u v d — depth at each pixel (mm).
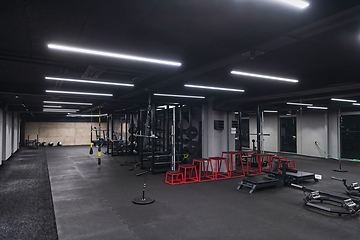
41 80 5816
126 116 13234
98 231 3324
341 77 4859
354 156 10547
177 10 2359
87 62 3943
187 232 3303
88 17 2486
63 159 11148
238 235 3221
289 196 5117
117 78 5184
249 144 15008
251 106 9453
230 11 2391
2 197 5082
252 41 2879
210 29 2863
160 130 9594
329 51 3793
